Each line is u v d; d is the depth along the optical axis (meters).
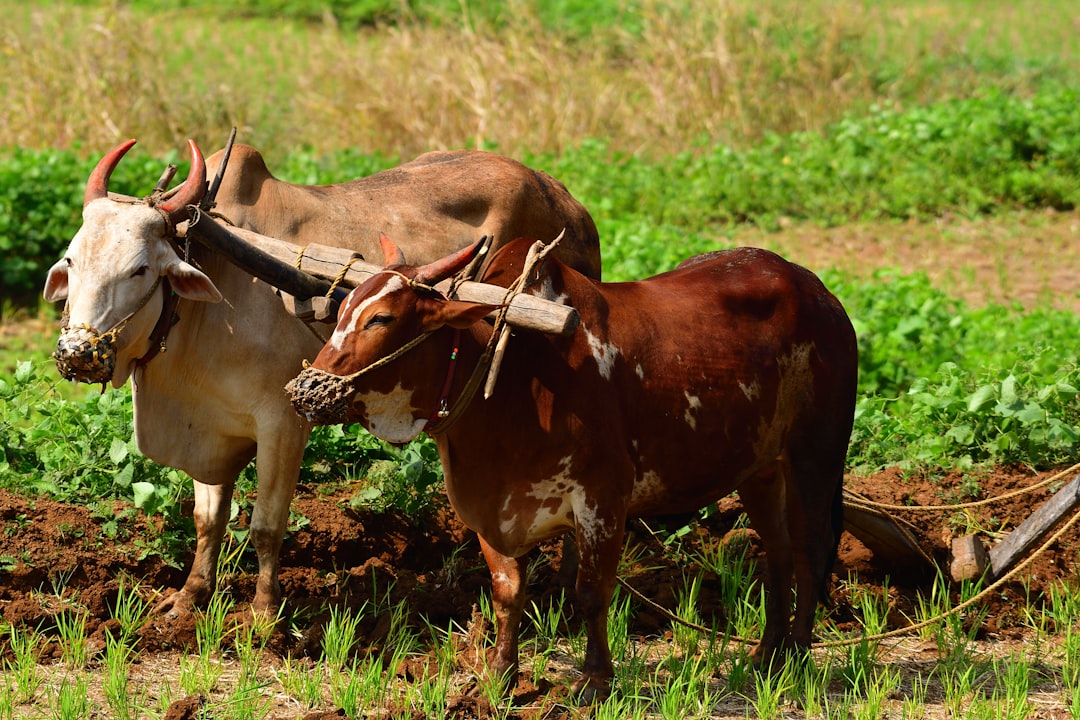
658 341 14.38
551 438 13.62
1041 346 25.00
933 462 21.00
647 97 49.72
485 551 14.62
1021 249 38.91
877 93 53.66
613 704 13.98
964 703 15.08
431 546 18.83
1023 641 17.27
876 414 22.48
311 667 15.59
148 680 14.99
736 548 18.95
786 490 15.73
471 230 18.23
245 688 14.36
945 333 27.30
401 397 13.09
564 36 56.16
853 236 40.34
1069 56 69.25
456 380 13.30
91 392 20.88
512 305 13.16
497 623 14.76
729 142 47.28
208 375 15.64
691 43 49.75
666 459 14.47
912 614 18.14
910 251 38.97
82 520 17.59
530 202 18.97
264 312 15.60
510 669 14.71
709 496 15.07
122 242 14.13
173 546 17.48
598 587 13.95
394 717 13.98
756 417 14.89
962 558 17.55
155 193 15.01
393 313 12.70
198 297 14.61
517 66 47.69
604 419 13.83
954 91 55.19
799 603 15.45
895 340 25.89
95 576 16.94
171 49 63.50
